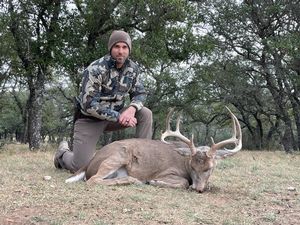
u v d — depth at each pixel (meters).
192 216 4.65
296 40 20.58
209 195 5.87
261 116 35.19
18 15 15.29
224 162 9.73
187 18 16.75
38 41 15.55
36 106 16.23
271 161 11.55
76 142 7.03
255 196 5.96
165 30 16.23
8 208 4.54
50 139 36.56
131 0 15.05
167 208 4.92
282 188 6.69
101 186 5.78
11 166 7.69
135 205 4.93
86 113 6.88
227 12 23.27
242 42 24.31
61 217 4.33
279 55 22.69
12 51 15.03
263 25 23.31
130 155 6.34
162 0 14.84
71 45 16.06
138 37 17.19
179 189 6.11
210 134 42.25
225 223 4.49
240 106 29.02
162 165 6.42
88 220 4.29
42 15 16.11
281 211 5.21
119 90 6.75
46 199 4.94
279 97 24.73
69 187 5.63
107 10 15.69
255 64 25.64
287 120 24.69
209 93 27.05
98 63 6.57
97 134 7.06
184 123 32.75
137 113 7.09
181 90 27.81
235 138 6.36
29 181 6.05
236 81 25.12
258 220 4.74
